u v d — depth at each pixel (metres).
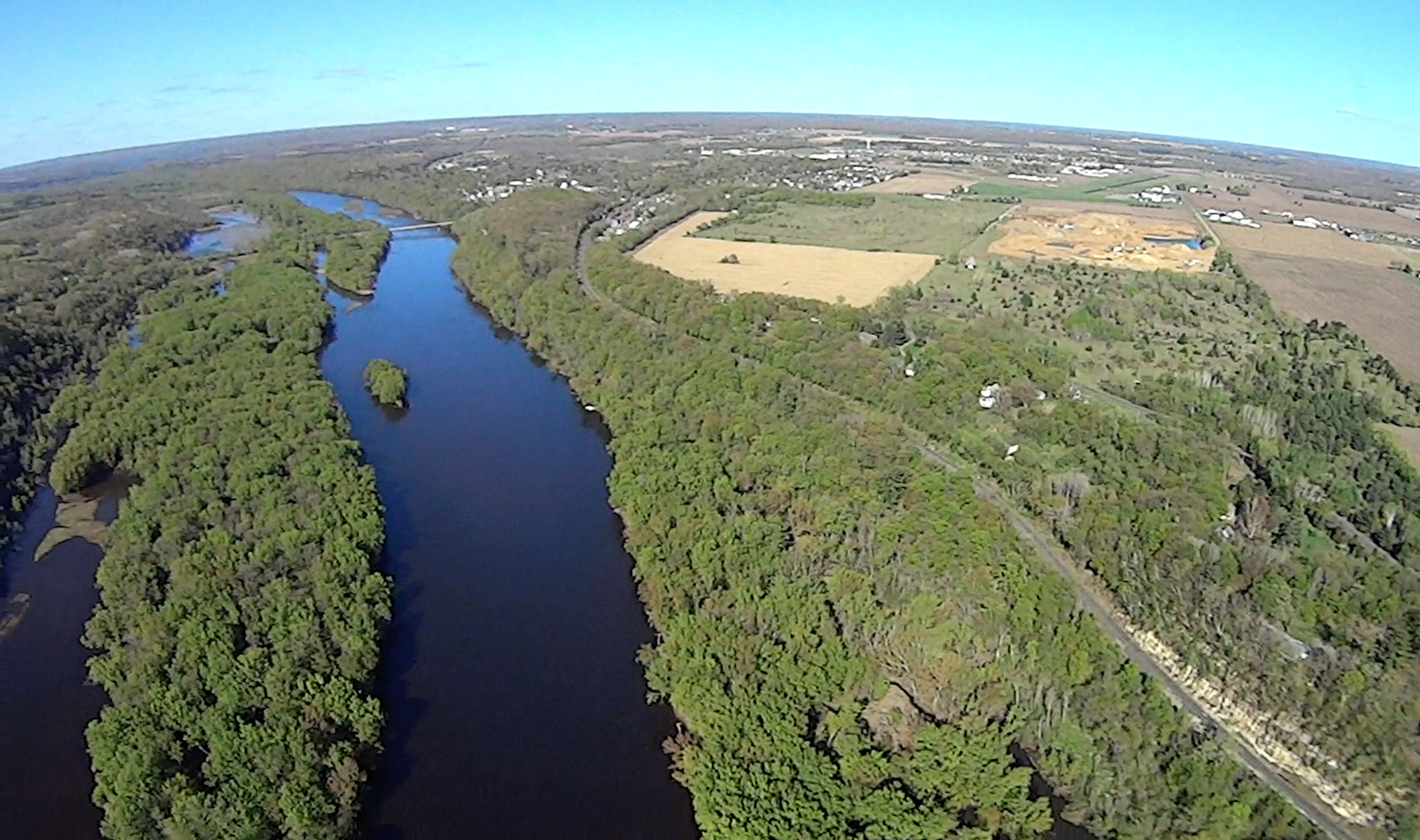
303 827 83.94
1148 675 102.31
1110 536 121.75
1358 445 147.75
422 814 92.75
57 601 128.75
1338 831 83.81
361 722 97.31
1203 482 131.75
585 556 138.38
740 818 83.62
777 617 110.38
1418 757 87.38
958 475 139.38
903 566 117.56
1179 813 87.06
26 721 105.19
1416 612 102.38
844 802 86.12
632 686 111.19
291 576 118.62
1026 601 107.75
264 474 144.00
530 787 96.38
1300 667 98.12
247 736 91.06
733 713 95.69
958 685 102.38
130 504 141.00
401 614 123.88
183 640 103.94
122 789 85.38
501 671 113.44
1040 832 86.75
